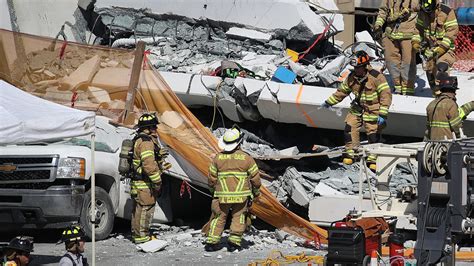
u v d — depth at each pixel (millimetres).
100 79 44688
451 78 38219
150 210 40469
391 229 36250
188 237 42188
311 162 46062
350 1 63594
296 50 54094
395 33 45875
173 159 44188
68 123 33094
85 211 40469
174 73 48875
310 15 53406
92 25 58062
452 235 30625
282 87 46312
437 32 43656
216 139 43781
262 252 39625
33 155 40156
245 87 46750
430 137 38344
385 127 43594
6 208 40062
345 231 32156
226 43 53688
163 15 55938
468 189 31078
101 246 40562
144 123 40562
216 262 37438
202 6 55062
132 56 44469
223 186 39250
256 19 53844
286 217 41406
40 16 56875
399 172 43906
